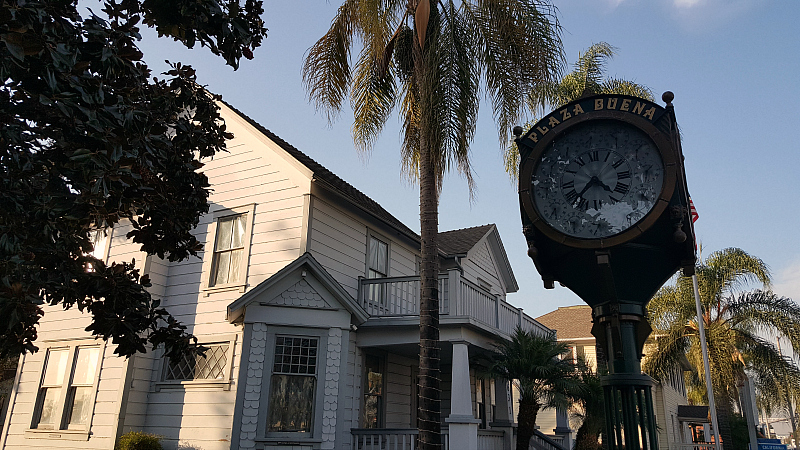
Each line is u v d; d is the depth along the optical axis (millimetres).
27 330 5508
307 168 13047
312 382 11414
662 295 22250
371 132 11266
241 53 5559
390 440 12508
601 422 14602
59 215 4723
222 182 14234
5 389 18719
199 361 12828
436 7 10078
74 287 5621
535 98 9273
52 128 5039
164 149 5742
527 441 12547
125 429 12477
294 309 11594
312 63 10852
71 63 4320
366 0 10008
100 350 13492
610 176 2824
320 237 13062
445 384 15758
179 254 6605
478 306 13383
